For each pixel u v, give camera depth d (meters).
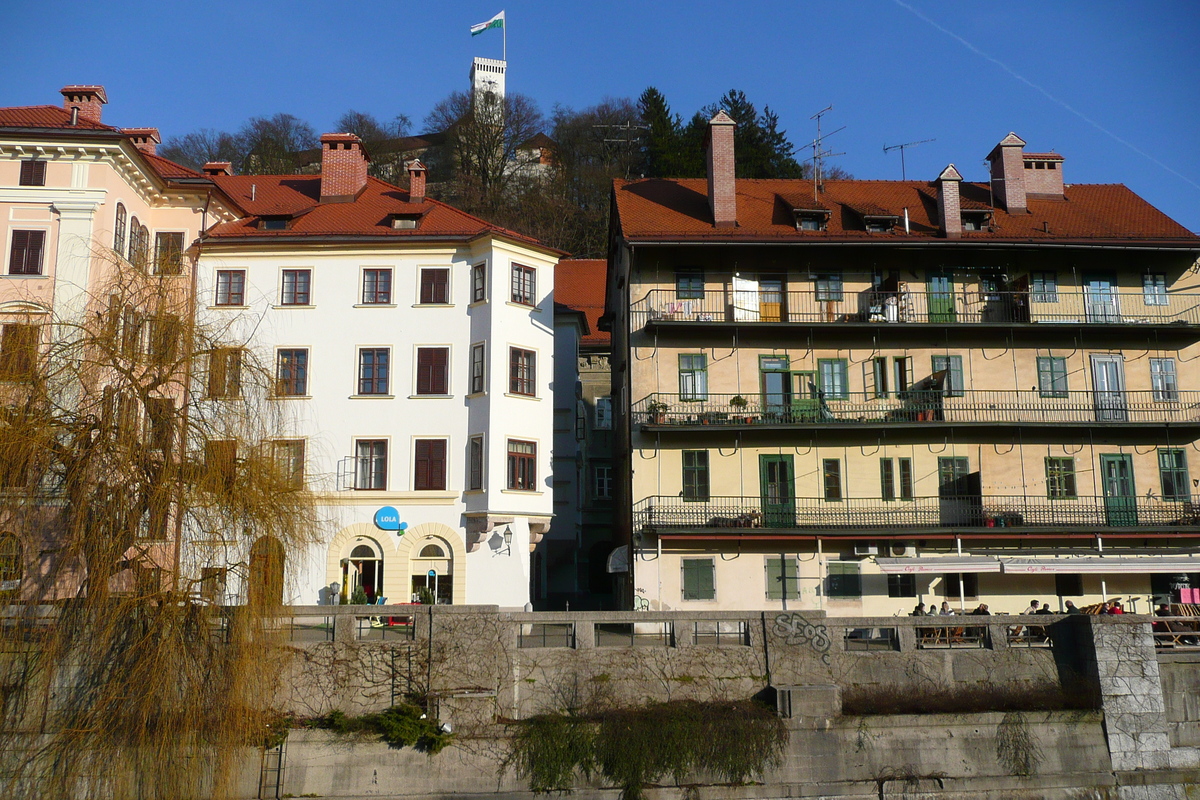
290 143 79.06
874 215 34.91
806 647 23.73
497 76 109.50
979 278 35.38
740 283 34.62
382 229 34.53
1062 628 24.72
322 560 31.42
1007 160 37.91
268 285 33.69
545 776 21.16
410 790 20.92
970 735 22.69
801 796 21.62
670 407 33.62
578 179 76.12
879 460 33.66
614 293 41.53
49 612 18.45
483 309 32.97
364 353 33.19
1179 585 30.34
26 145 30.48
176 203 34.25
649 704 22.70
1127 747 23.14
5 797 17.83
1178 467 34.28
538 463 33.00
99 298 21.80
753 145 68.56
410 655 22.08
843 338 34.56
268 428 21.67
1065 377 34.84
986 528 31.97
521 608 30.80
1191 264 35.91
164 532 19.12
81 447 19.09
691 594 32.19
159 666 17.94
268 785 20.59
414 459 32.38
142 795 17.98
